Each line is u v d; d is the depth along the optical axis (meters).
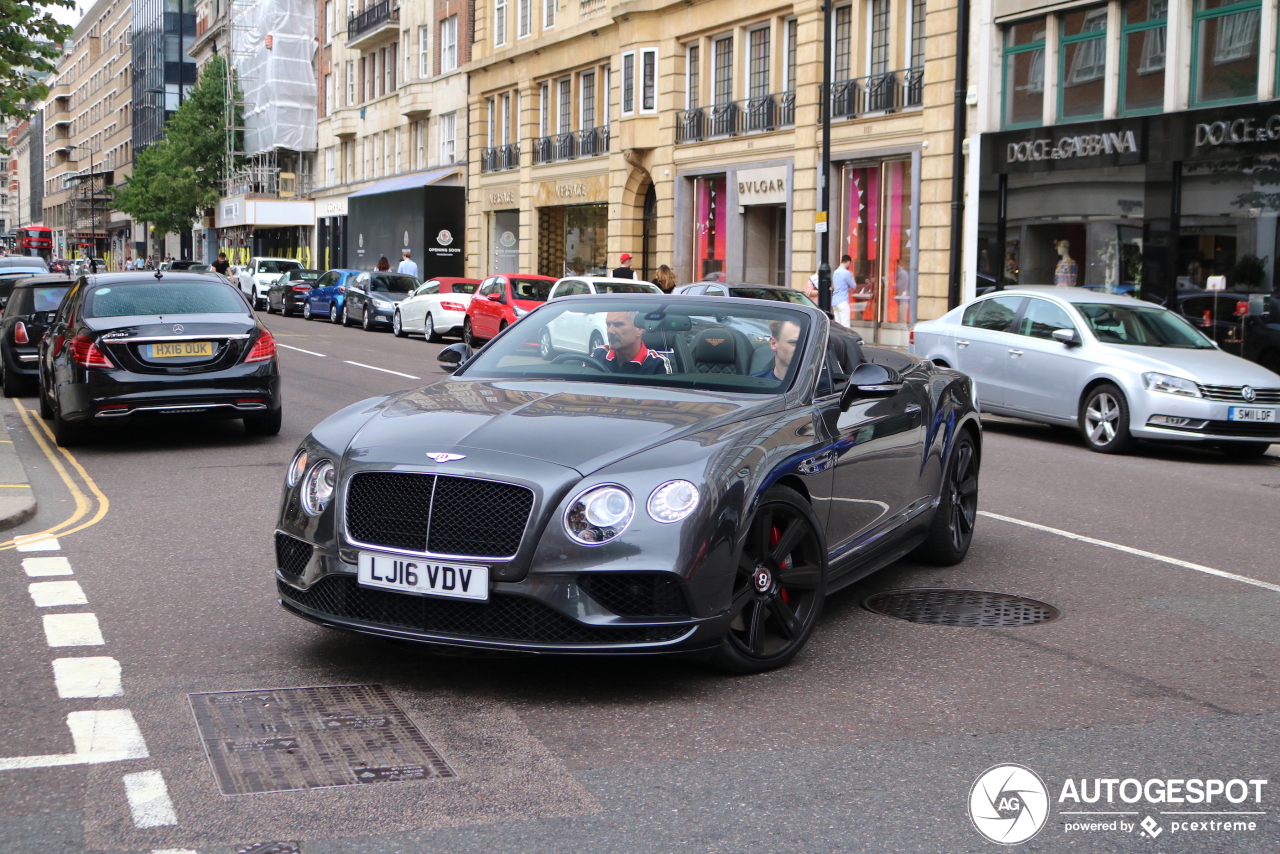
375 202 52.16
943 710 4.74
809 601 5.34
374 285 35.00
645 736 4.39
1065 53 23.19
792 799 3.85
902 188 26.62
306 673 5.05
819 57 28.41
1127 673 5.27
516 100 43.91
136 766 4.04
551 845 3.49
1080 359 13.32
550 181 40.72
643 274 36.31
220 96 75.31
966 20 24.61
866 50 27.45
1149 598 6.64
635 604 4.59
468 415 5.15
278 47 65.81
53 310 17.25
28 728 4.38
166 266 50.72
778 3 29.48
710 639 4.73
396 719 4.52
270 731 4.38
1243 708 4.84
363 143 58.84
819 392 5.79
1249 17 20.08
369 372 20.41
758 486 4.89
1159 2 21.45
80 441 12.11
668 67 33.69
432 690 4.86
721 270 32.22
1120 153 21.81
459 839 3.53
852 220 27.92
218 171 76.06
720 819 3.69
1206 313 20.44
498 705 4.70
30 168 178.88
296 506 5.07
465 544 4.63
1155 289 21.31
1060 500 9.84
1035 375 13.85
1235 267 20.08
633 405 5.29
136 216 79.56
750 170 30.64
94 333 11.45
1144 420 12.61
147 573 6.82
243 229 75.00
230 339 11.80
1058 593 6.73
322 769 4.04
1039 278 23.61
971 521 7.61
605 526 4.55
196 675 5.01
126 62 118.31
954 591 6.74
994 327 14.62
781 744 4.34
